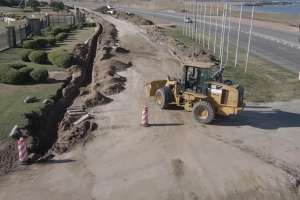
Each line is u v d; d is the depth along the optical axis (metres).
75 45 42.72
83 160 16.47
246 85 28.95
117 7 155.62
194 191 14.43
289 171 16.19
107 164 16.17
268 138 19.41
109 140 18.36
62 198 13.78
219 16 95.38
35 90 25.08
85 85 29.45
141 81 29.08
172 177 15.30
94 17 97.38
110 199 13.80
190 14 112.88
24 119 19.56
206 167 16.17
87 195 14.00
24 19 72.94
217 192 14.44
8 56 36.25
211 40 55.12
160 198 13.92
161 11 130.12
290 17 110.94
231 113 20.39
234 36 60.91
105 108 22.59
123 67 33.41
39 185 14.53
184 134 19.28
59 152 17.25
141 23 81.19
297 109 23.94
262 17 105.94
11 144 17.12
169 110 22.48
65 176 15.20
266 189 14.77
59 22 70.94
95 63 35.84
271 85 29.44
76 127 19.45
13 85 26.14
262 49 48.50
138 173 15.52
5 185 14.48
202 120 20.53
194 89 21.48
